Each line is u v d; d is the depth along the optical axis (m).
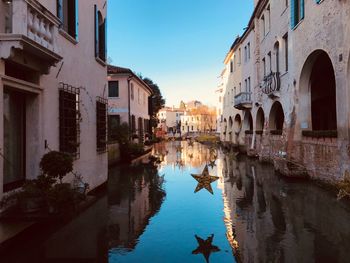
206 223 7.66
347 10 9.39
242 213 8.52
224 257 5.67
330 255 5.71
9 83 5.85
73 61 9.20
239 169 17.50
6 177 6.31
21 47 5.46
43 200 5.83
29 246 6.18
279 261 5.49
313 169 12.55
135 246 6.21
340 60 9.93
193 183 13.34
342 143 9.88
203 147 40.03
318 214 8.26
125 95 26.39
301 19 13.34
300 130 14.05
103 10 12.74
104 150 12.45
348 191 8.90
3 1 5.65
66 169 6.67
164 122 97.56
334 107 18.11
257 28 22.64
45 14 6.23
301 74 13.55
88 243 6.37
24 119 6.99
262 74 21.67
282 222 7.66
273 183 12.78
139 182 13.64
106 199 10.32
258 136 22.95
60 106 8.20
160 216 8.30
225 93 39.25
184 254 5.83
